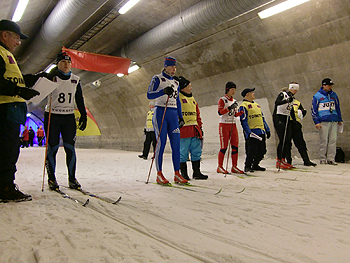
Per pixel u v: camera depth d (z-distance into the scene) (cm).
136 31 997
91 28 970
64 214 220
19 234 172
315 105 645
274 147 841
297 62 741
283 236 172
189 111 441
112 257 138
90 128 933
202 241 162
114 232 175
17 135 276
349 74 666
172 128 403
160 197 295
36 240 161
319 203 261
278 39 738
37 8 802
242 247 154
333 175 457
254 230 183
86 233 173
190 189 344
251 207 246
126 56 1059
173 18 798
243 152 912
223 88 960
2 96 266
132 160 902
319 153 723
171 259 136
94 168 646
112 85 1470
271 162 744
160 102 400
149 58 1103
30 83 303
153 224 195
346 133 692
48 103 347
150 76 1206
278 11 614
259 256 141
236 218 211
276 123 587
